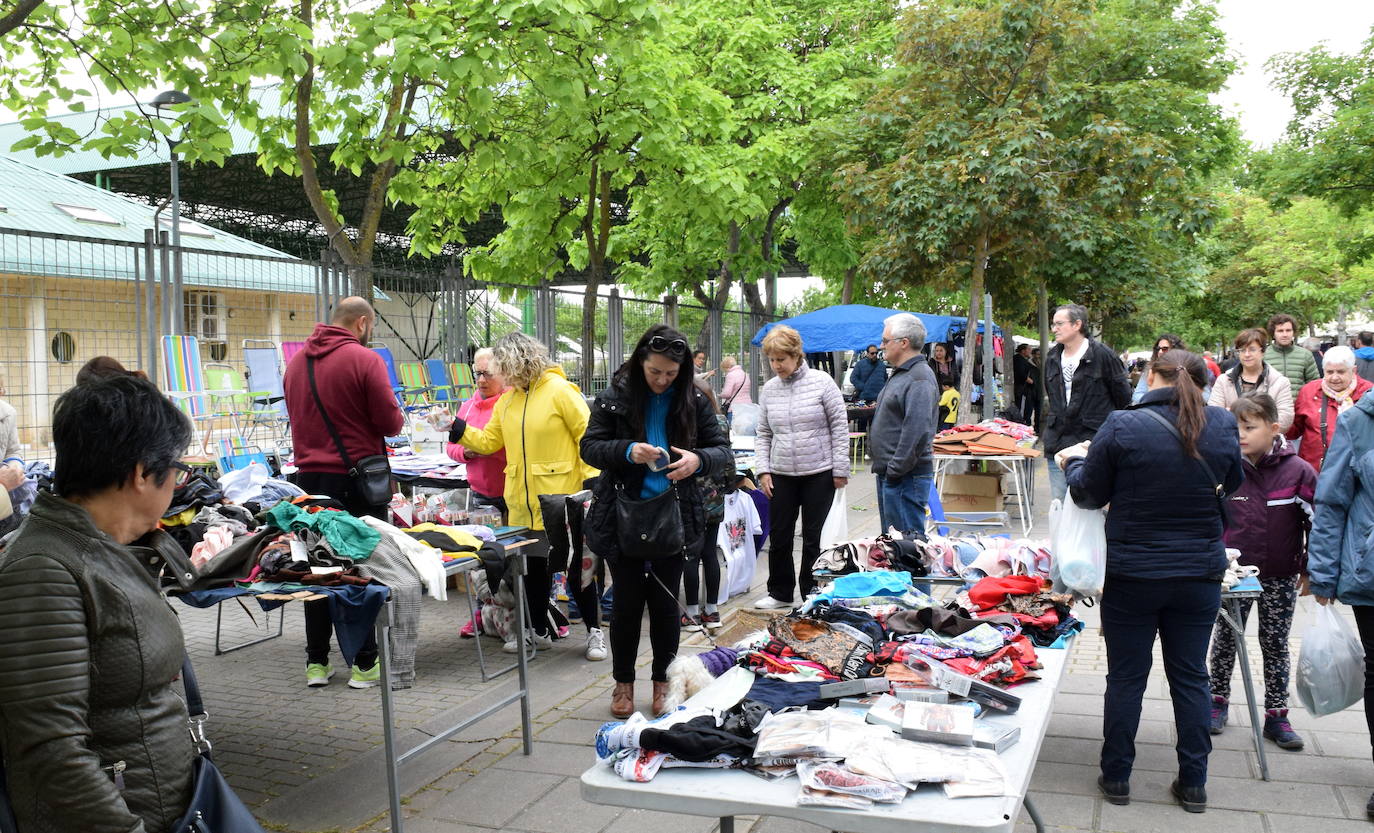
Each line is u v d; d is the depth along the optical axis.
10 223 13.61
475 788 4.03
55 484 1.89
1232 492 3.77
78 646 1.77
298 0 8.70
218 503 3.76
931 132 12.33
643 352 4.47
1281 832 3.57
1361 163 18.66
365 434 5.33
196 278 8.83
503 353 5.57
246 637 6.57
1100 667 5.59
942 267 13.46
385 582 3.46
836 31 19.75
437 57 8.35
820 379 6.70
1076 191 13.63
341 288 9.73
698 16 17.95
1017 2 11.98
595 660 5.89
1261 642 4.48
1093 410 7.37
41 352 7.85
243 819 2.01
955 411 14.19
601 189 13.39
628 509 4.54
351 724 4.84
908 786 2.21
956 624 3.52
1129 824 3.64
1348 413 3.91
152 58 7.03
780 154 16.41
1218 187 37.84
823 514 6.71
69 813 1.73
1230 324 44.19
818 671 3.12
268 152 10.23
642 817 3.74
